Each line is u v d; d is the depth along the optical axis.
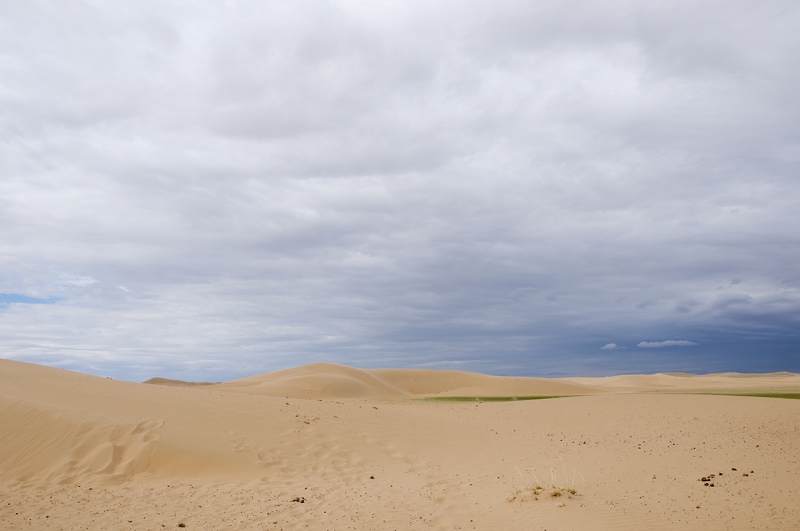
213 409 16.98
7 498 10.91
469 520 9.08
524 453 15.62
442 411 23.34
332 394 43.62
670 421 19.86
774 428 17.12
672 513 8.66
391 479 12.69
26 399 15.93
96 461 12.98
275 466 13.56
